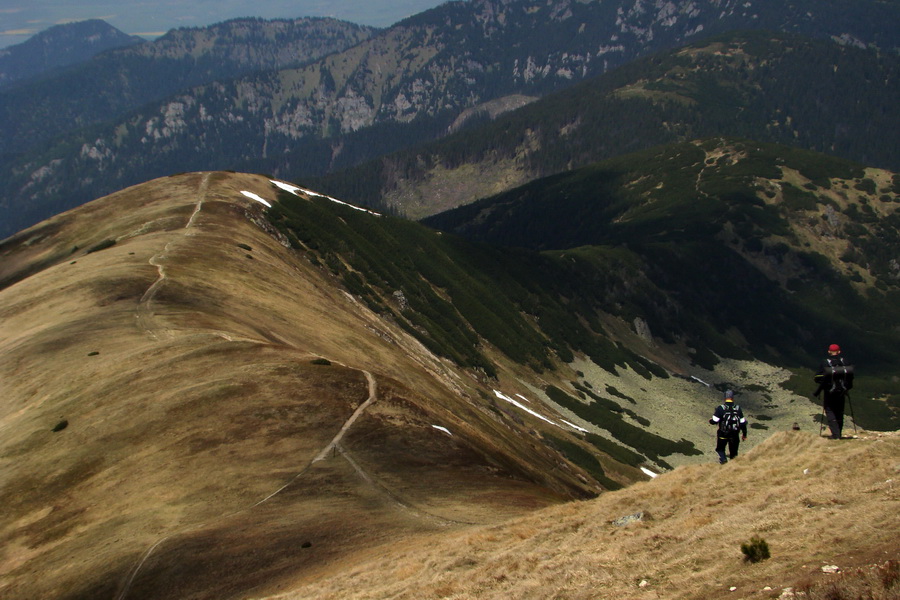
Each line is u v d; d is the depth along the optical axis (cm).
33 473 4088
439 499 3347
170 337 5612
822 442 2234
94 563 3078
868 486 1736
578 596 1680
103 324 6000
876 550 1302
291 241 11562
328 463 3688
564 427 11531
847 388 2219
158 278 7062
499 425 8475
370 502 3300
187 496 3497
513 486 3653
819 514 1641
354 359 7000
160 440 4069
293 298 8188
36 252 11206
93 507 3622
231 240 9431
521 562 2083
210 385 4550
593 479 9350
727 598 1355
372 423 4138
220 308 6631
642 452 12044
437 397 7419
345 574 2491
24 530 3619
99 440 4241
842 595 1173
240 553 2900
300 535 2998
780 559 1450
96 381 4994
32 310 6844
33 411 4869
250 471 3647
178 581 2794
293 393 4419
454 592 2002
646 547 1873
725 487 2200
